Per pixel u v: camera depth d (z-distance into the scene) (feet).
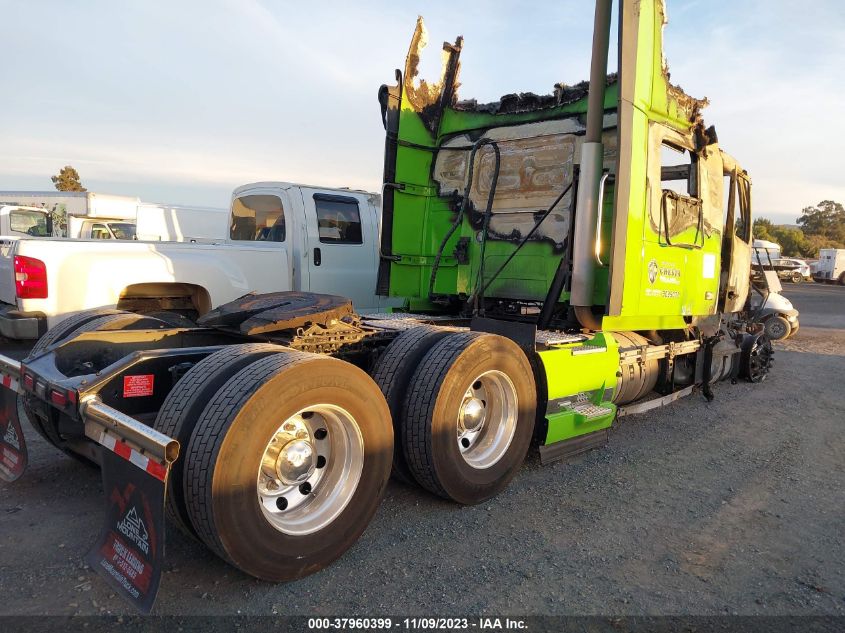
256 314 12.66
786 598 9.99
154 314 17.51
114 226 60.59
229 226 27.09
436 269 19.43
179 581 9.59
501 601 9.51
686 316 20.52
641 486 14.74
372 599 9.37
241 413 8.59
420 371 12.04
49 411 12.03
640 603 9.66
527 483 14.56
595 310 16.06
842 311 75.00
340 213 24.66
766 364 29.01
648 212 16.75
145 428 8.19
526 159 18.33
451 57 20.22
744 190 24.27
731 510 13.52
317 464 10.34
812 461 17.17
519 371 13.48
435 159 20.61
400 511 12.60
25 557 10.12
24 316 17.79
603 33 14.58
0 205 62.08
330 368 9.73
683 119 18.02
